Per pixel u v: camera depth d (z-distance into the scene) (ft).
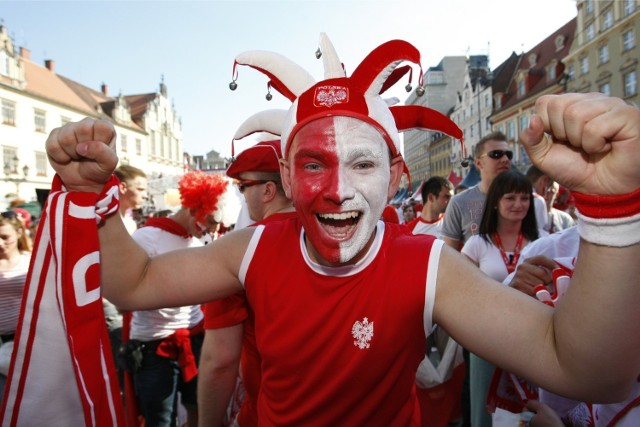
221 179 10.29
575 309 2.87
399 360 3.77
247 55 4.55
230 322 5.63
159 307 4.26
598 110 2.51
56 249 3.76
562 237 5.91
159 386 9.39
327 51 4.19
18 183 106.11
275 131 5.06
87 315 3.82
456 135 4.34
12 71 108.78
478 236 9.81
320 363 3.76
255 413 5.84
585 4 99.30
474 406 7.89
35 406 3.89
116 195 4.04
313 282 3.82
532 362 3.19
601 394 3.03
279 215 6.25
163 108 190.60
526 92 123.13
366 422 3.86
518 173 9.36
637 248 2.67
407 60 3.83
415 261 3.72
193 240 10.30
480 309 3.43
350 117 3.72
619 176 2.57
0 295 10.09
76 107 129.29
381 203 3.73
